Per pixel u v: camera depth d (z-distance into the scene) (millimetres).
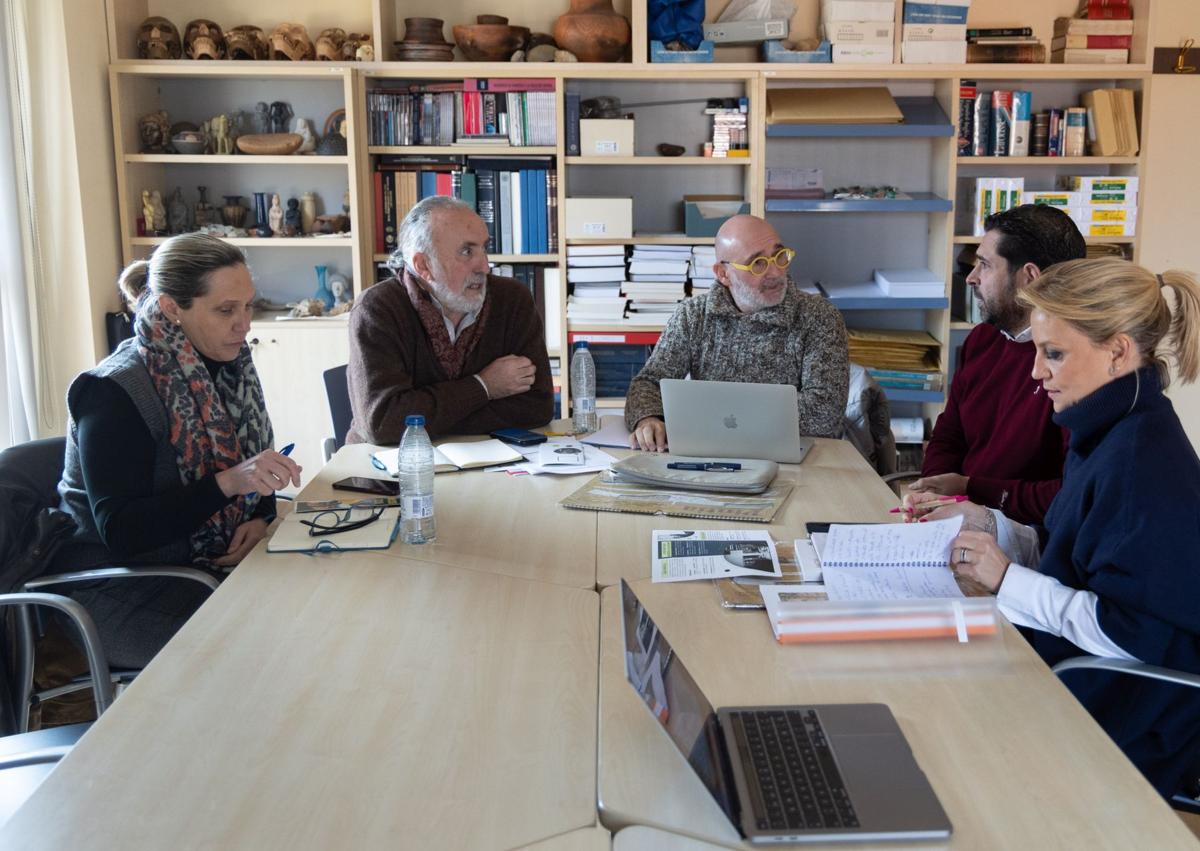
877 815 1150
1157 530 1671
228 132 4469
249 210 4695
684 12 4375
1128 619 1677
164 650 1596
